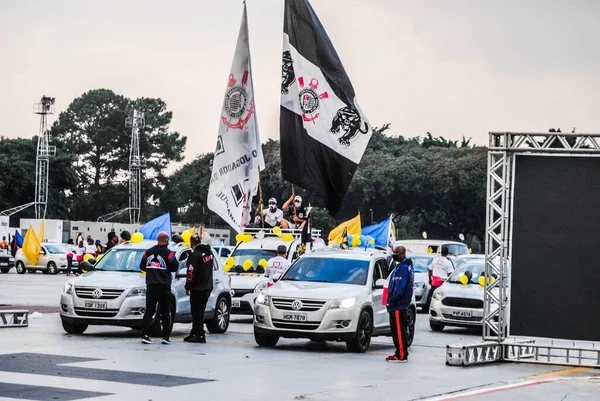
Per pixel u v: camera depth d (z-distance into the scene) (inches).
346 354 757.9
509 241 721.0
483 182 3841.0
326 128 941.8
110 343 768.9
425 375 637.3
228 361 675.4
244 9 1045.2
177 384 547.8
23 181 4375.0
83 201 5310.0
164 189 5255.9
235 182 1043.9
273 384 563.5
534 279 709.3
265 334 762.8
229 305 928.9
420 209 4062.5
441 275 1238.9
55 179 4630.9
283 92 956.6
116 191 5393.7
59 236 2952.8
